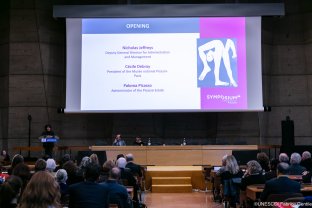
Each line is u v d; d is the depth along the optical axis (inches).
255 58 615.8
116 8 612.7
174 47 615.2
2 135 633.6
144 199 477.1
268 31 667.4
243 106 611.2
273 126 657.6
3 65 638.5
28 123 626.5
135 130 656.4
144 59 613.3
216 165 580.7
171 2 677.9
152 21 617.0
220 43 616.1
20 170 231.9
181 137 673.0
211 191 550.0
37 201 142.1
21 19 636.1
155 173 558.3
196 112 648.4
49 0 647.8
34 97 630.5
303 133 649.6
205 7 611.2
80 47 615.2
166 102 610.2
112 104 610.9
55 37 649.6
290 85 659.4
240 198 299.3
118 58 613.6
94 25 617.3
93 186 192.7
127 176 328.2
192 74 613.0
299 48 661.3
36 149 500.7
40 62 633.6
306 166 373.4
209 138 668.7
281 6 609.3
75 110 609.6
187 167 584.7
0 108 639.1
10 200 146.3
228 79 613.0
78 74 612.7
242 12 609.3
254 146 577.0
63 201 232.2
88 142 654.5
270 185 231.0
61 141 643.5
